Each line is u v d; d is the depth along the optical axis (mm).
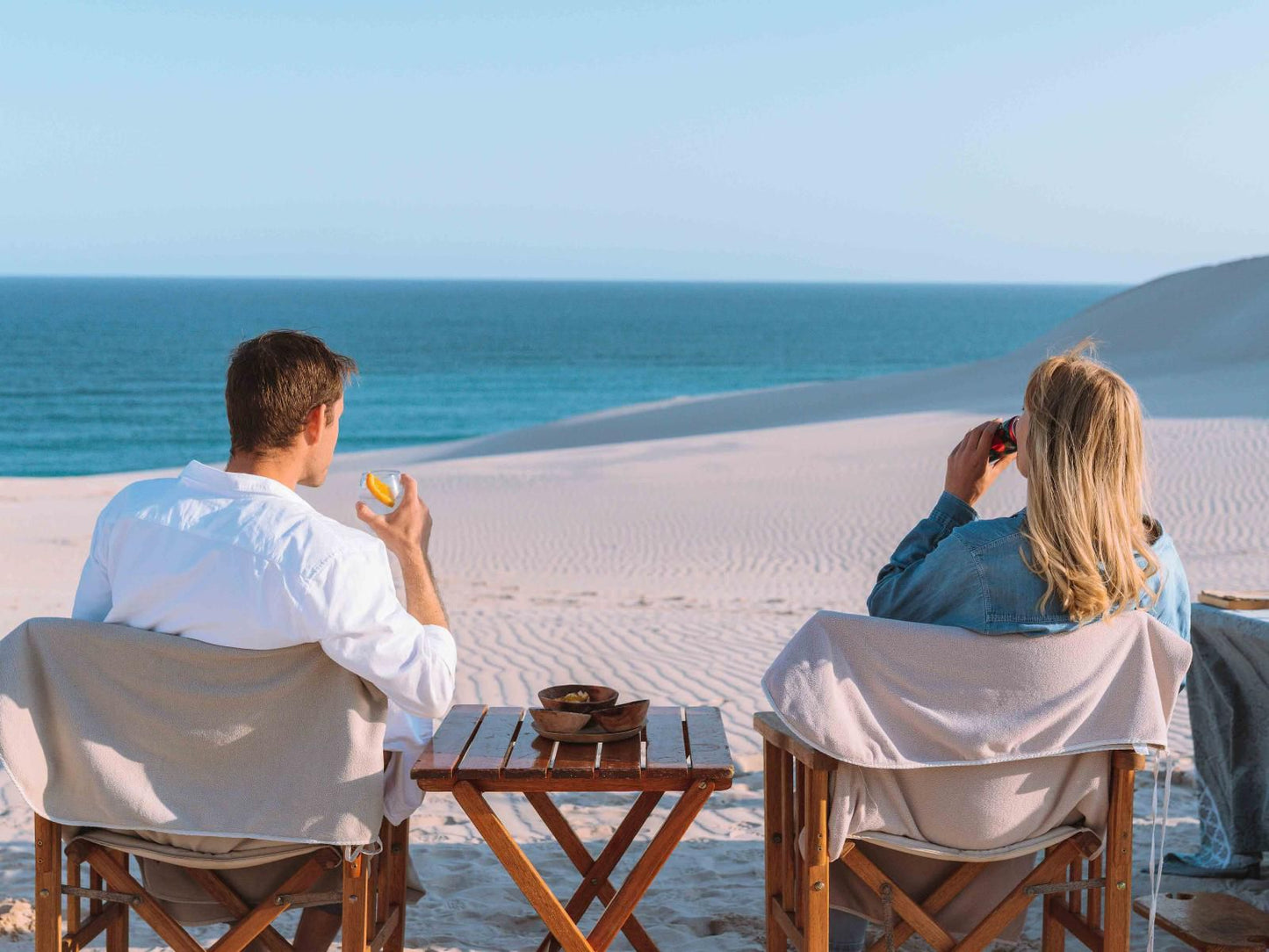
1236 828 3877
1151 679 2697
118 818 2535
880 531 17734
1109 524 2662
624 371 87875
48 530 18438
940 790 2678
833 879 2928
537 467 25719
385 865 2924
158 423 54438
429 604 2781
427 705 2545
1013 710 2637
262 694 2514
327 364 2721
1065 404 2691
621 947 3525
